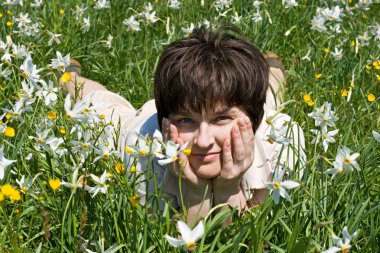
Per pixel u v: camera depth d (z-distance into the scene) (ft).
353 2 24.82
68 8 21.50
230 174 9.89
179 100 9.64
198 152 9.82
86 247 8.98
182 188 10.61
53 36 16.57
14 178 11.49
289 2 19.98
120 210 9.71
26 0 20.86
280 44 20.08
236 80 9.65
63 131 10.82
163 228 9.43
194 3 22.12
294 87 16.07
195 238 7.39
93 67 18.34
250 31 19.57
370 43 19.12
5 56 13.65
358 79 17.10
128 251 8.91
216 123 9.77
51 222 10.21
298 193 9.68
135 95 16.76
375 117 15.24
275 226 9.86
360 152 12.15
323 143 10.36
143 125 11.75
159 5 22.74
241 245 9.06
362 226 10.30
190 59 9.71
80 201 9.67
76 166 9.75
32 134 12.01
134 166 9.30
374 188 11.41
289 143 9.74
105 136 10.34
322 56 18.52
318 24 18.69
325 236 9.48
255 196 11.02
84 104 9.98
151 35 20.83
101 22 20.76
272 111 12.01
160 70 9.98
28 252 8.87
